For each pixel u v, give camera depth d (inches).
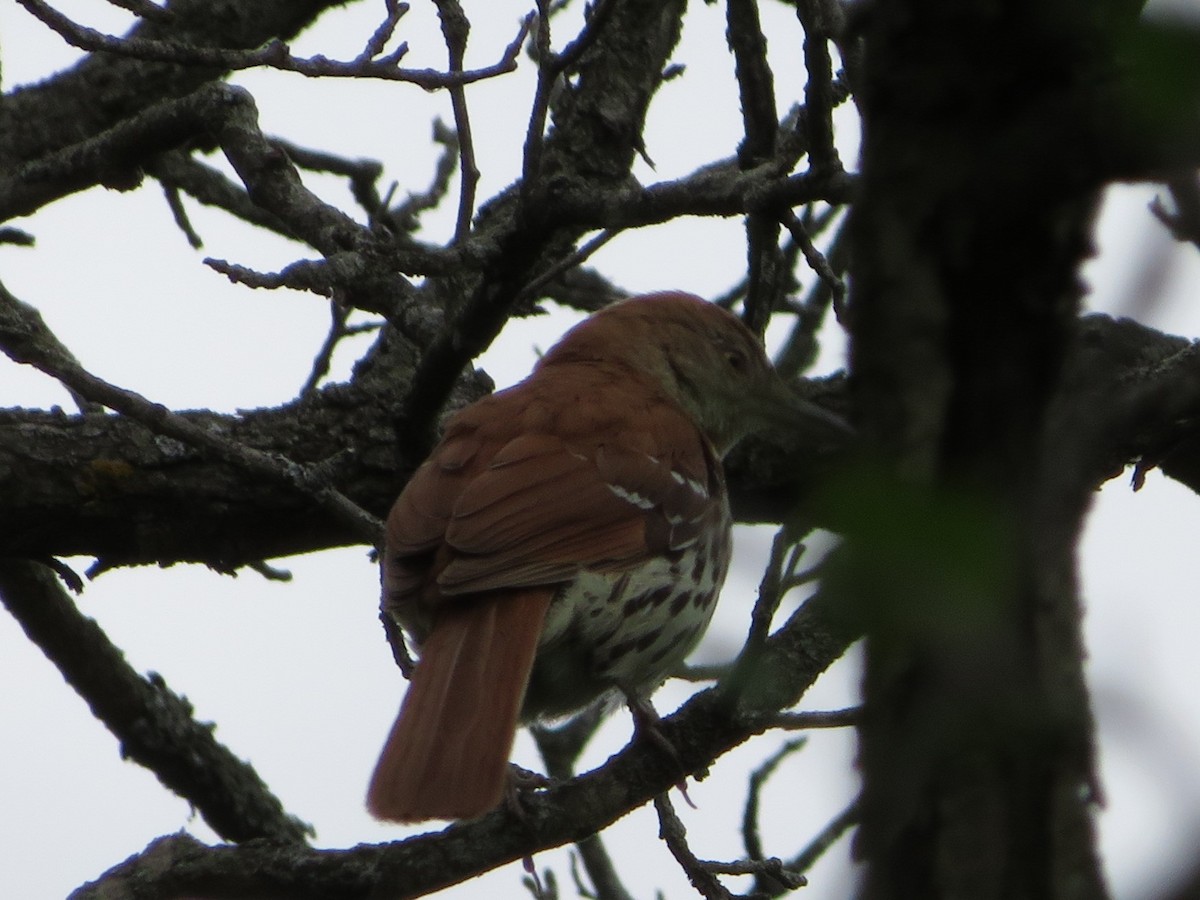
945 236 163.6
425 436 402.3
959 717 160.7
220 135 428.1
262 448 404.8
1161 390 173.6
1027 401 164.1
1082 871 163.8
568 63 328.8
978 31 159.0
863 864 167.6
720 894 328.8
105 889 311.1
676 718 331.0
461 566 343.6
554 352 448.1
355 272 336.5
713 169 452.1
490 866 316.8
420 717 316.5
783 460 441.7
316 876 312.5
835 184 305.9
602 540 364.8
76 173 451.2
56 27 328.2
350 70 337.4
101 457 396.8
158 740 467.8
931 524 147.9
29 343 347.3
